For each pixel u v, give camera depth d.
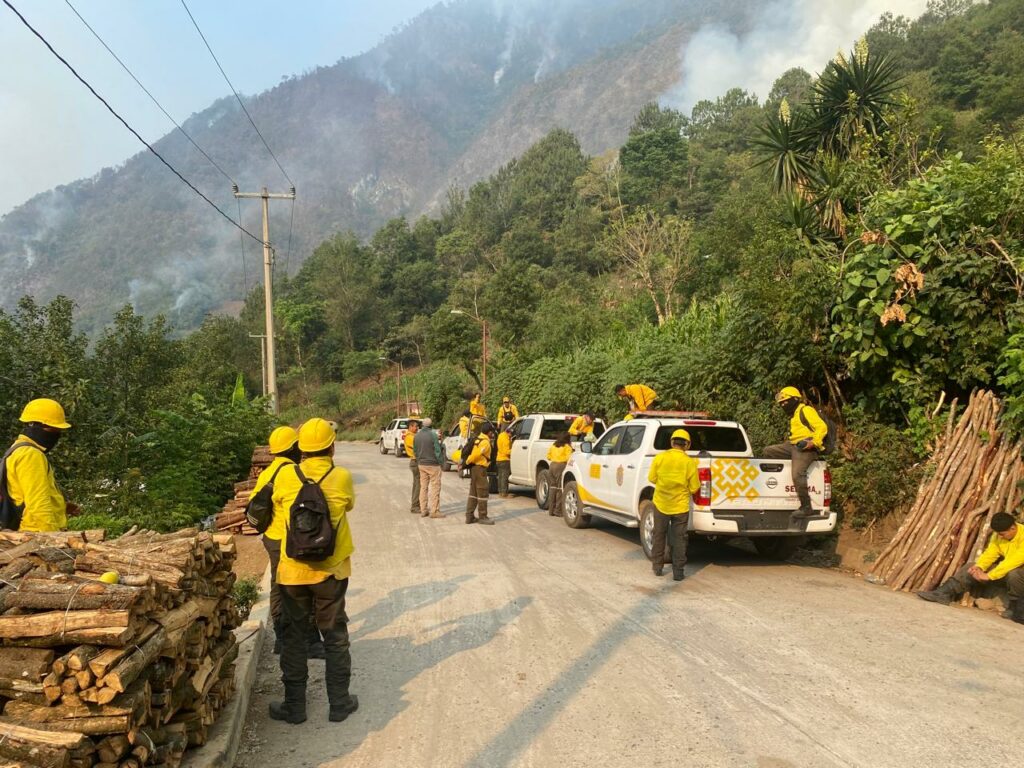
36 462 4.42
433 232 131.50
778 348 11.03
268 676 5.49
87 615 3.15
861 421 10.20
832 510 10.07
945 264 9.24
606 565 9.02
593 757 4.00
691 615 6.78
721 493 8.55
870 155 13.52
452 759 4.04
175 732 3.65
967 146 22.41
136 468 10.81
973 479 7.96
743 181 71.38
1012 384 8.16
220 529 11.44
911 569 7.84
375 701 4.90
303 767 3.99
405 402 68.94
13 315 10.87
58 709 3.07
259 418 20.25
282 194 29.22
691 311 19.81
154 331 13.75
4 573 3.41
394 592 7.75
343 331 104.69
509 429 16.66
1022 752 4.01
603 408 19.50
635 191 109.25
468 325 46.91
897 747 4.07
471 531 11.59
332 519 4.66
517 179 137.12
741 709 4.62
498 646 5.94
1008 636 6.16
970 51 83.50
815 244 12.14
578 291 62.69
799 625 6.45
